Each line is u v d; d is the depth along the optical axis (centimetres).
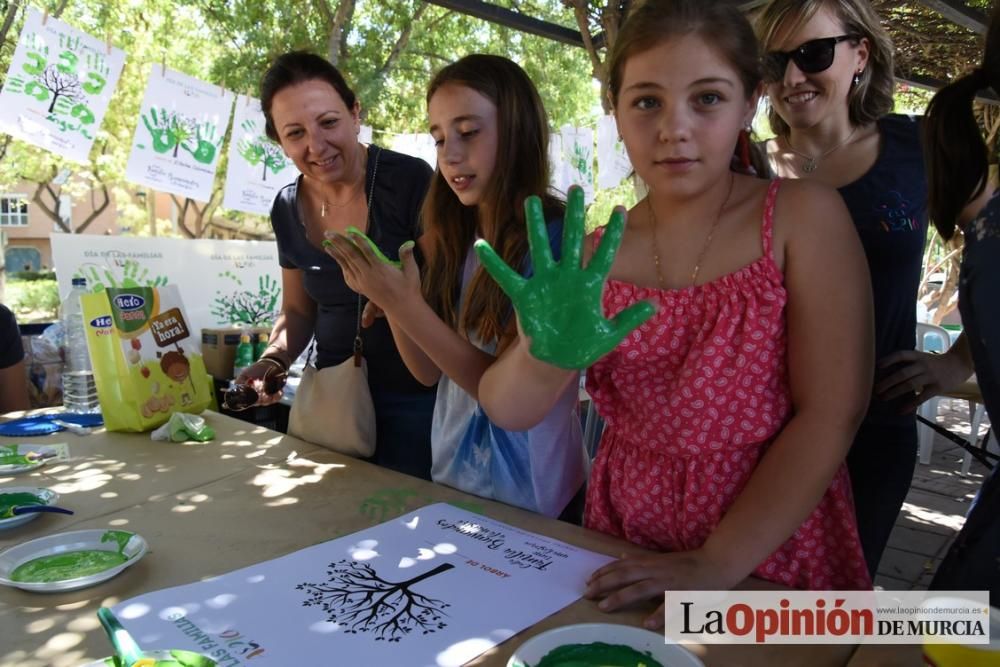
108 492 147
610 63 113
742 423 111
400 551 117
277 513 135
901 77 479
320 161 200
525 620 96
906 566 314
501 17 352
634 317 86
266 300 431
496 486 145
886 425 161
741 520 104
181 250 396
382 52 650
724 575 100
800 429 107
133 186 1123
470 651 88
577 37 381
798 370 109
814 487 103
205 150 305
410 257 134
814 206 108
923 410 455
